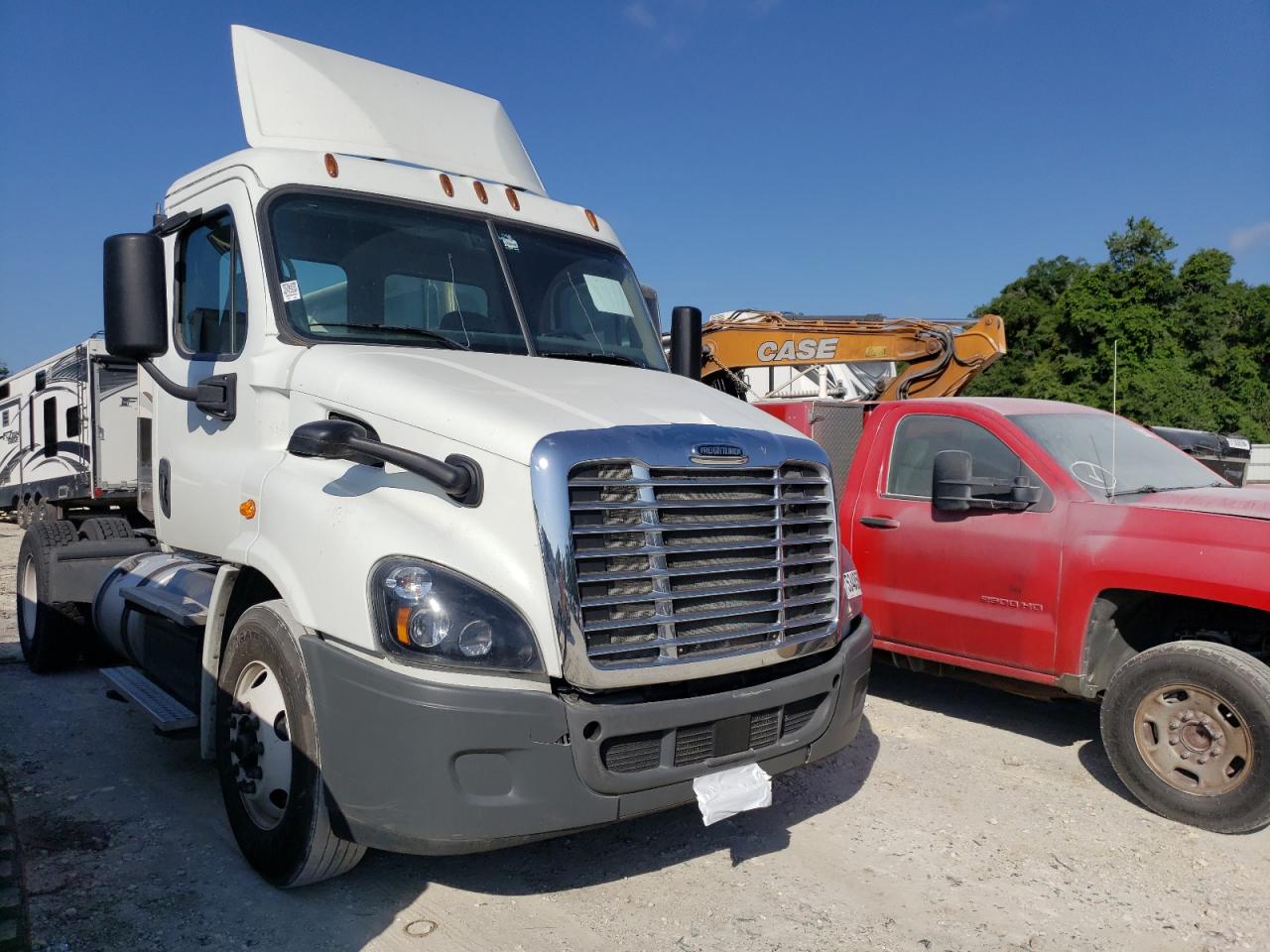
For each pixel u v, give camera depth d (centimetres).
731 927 367
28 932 348
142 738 576
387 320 459
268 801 390
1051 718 639
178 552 516
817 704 394
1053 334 3528
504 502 333
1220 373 3659
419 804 316
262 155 463
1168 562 482
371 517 344
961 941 362
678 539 351
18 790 490
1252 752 443
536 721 314
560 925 366
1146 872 421
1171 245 3300
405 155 520
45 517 995
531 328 491
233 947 345
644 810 336
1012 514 552
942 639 581
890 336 1105
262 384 423
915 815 478
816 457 404
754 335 1165
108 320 418
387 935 355
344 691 332
